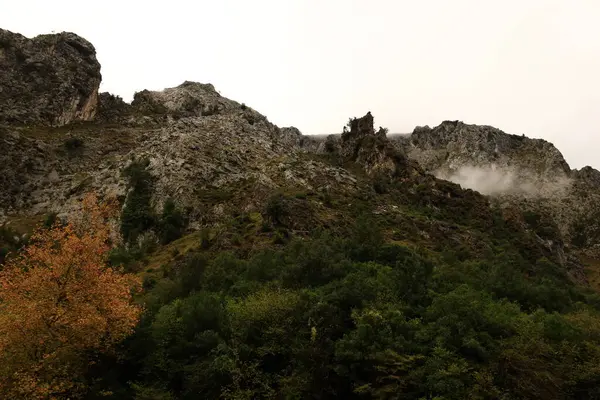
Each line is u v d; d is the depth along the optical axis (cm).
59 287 2738
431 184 10469
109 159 10381
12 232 7756
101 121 12744
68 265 2778
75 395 2597
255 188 7938
